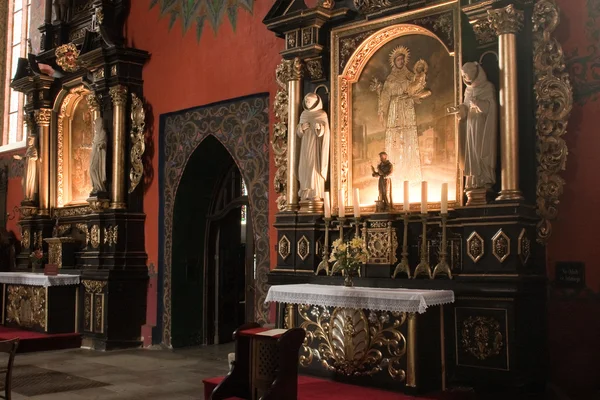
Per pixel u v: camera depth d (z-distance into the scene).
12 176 16.03
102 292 12.01
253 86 10.56
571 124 7.16
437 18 8.14
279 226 9.30
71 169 14.05
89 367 10.17
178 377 9.41
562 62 7.19
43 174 14.16
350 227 8.66
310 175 9.01
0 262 15.27
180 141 11.80
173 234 11.82
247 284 11.66
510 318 6.93
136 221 12.28
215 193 12.30
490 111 7.32
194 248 12.10
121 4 12.76
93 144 12.62
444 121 8.14
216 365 10.31
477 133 7.35
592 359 6.88
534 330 7.07
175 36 11.92
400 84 8.55
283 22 9.34
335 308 7.73
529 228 7.20
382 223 8.27
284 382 6.11
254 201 10.44
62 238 13.05
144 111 12.34
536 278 7.05
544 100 7.25
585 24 7.11
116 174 12.30
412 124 8.41
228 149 10.94
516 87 7.22
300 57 9.31
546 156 7.21
